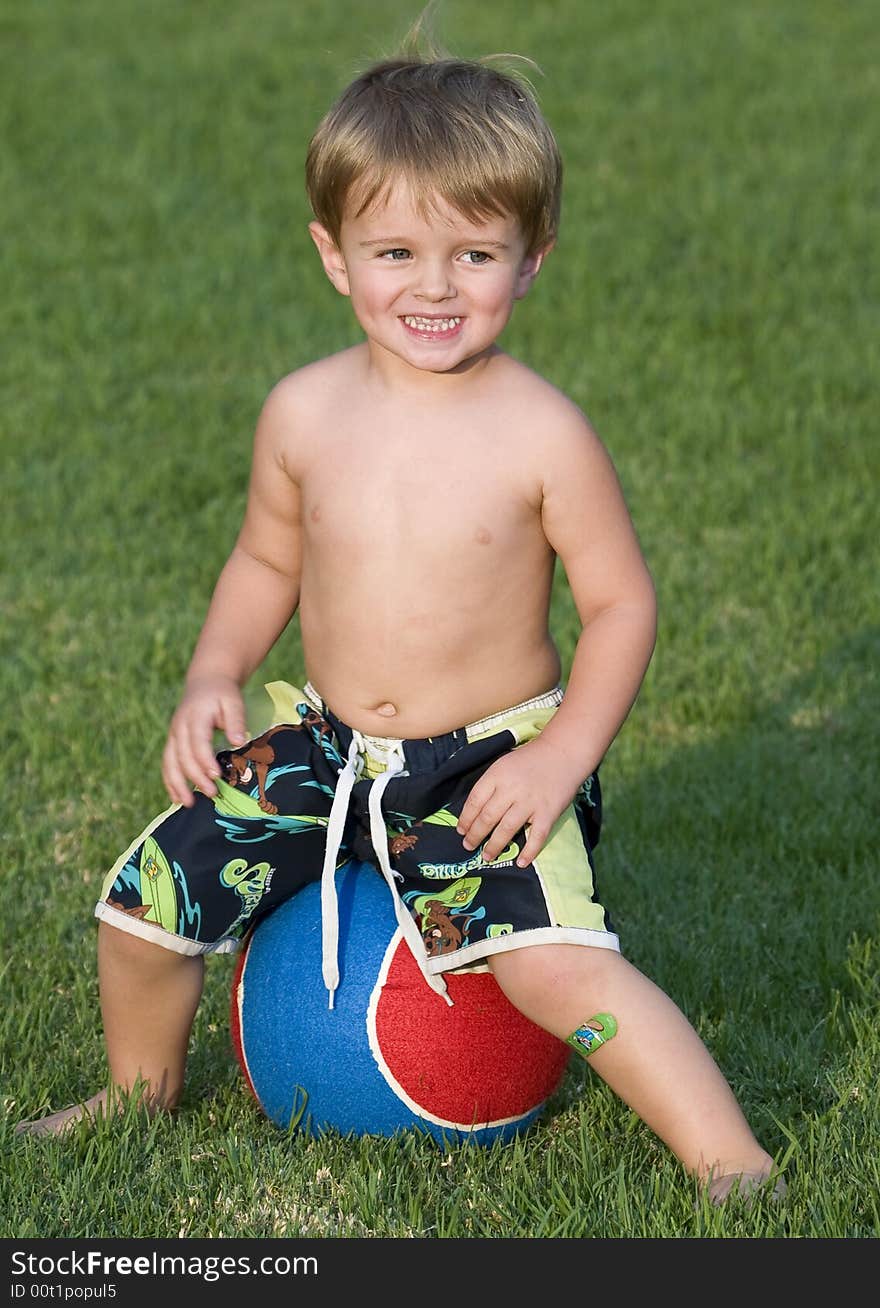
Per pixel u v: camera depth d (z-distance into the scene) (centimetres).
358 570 430
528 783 417
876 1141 429
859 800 638
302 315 1248
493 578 427
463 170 408
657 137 1614
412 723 435
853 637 776
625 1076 409
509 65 493
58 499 941
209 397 1103
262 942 452
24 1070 482
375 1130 442
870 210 1427
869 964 522
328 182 424
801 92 1736
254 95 1769
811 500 920
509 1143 450
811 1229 392
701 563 851
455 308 417
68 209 1470
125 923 439
